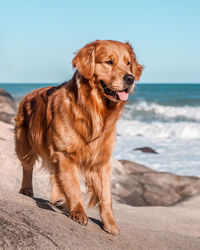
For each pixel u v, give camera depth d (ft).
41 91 15.20
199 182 32.58
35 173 24.90
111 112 12.25
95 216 15.97
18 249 6.75
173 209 24.88
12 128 35.19
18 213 9.30
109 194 12.35
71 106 11.90
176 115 96.99
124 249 9.71
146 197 29.30
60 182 12.03
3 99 61.77
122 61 12.35
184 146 56.39
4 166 23.67
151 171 35.06
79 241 8.59
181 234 17.13
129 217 19.24
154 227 17.63
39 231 8.11
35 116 14.30
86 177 12.71
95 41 12.75
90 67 11.78
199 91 232.73
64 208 12.78
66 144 11.93
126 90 11.93
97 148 12.19
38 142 13.96
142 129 75.41
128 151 50.88
